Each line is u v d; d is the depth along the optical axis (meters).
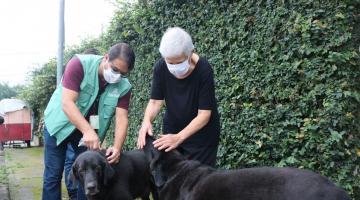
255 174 3.25
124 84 4.98
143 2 8.73
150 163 3.99
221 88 6.46
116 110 5.02
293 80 5.36
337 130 5.07
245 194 3.21
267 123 5.71
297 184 3.00
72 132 4.95
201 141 4.21
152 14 8.34
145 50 8.98
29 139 24.11
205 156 4.21
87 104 4.90
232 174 3.38
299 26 5.16
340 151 5.09
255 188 3.18
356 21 5.05
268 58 5.67
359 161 5.19
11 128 23.78
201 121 4.01
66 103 4.66
